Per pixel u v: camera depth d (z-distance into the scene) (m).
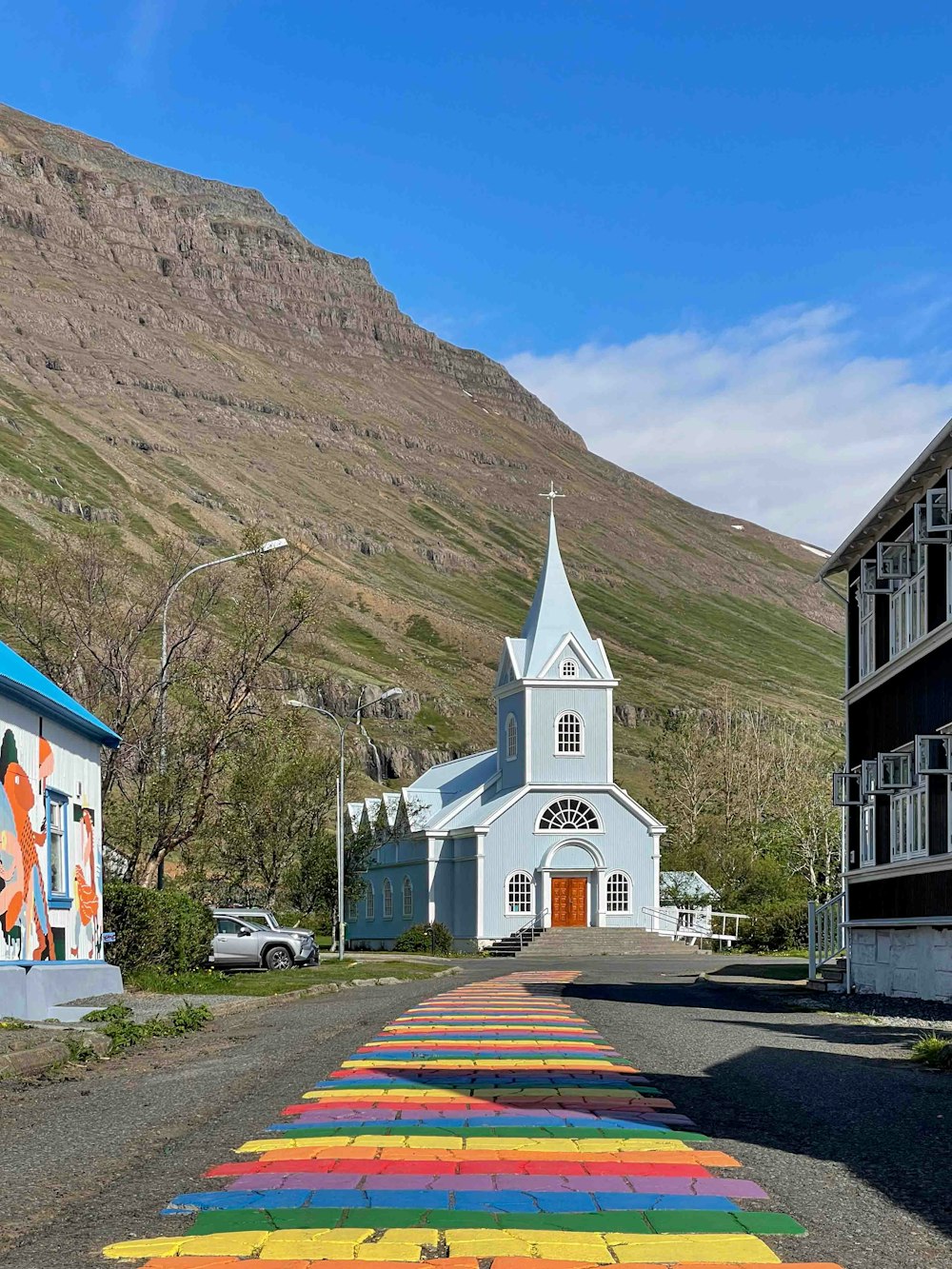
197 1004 23.00
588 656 62.72
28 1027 17.64
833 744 140.62
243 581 36.72
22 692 20.58
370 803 71.62
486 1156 8.81
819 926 32.62
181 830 34.97
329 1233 6.86
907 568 26.69
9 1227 7.18
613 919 61.38
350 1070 13.44
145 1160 8.94
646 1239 6.76
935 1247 6.73
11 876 20.27
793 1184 8.08
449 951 59.62
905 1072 13.77
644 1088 12.14
